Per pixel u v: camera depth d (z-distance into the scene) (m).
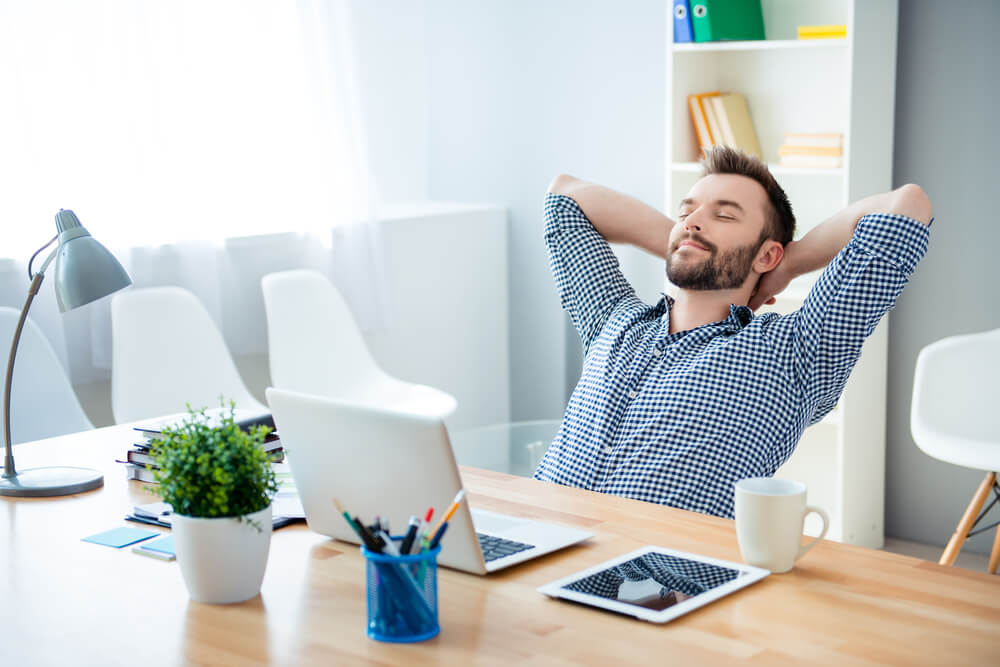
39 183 3.03
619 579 1.26
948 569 1.32
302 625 1.15
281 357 3.38
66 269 1.68
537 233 4.40
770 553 1.29
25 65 2.99
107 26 3.15
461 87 4.53
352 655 1.07
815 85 3.47
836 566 1.33
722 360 1.83
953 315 3.42
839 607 1.19
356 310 3.80
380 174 4.43
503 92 4.41
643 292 4.12
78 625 1.17
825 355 1.84
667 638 1.11
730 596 1.22
